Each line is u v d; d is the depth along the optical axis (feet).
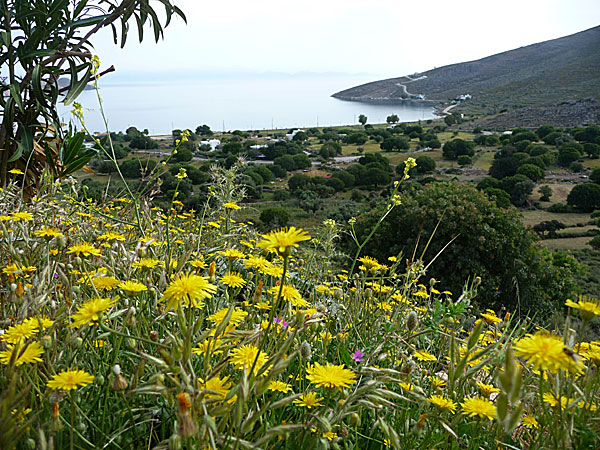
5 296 4.38
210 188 9.53
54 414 2.74
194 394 2.68
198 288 3.03
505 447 3.76
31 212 7.14
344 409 3.13
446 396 4.12
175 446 2.48
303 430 3.26
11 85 9.81
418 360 5.13
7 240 5.02
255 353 3.25
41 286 4.08
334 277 8.11
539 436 3.68
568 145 273.54
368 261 6.75
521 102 570.05
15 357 2.88
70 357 3.55
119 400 3.41
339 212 106.11
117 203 10.88
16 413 2.87
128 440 3.28
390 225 37.47
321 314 4.34
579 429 3.31
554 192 192.24
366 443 3.95
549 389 3.84
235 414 2.56
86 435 3.35
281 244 2.70
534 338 3.01
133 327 3.77
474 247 33.35
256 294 4.54
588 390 3.48
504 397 2.46
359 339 5.28
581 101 466.70
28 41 10.39
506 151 270.26
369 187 207.41
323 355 4.71
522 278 32.65
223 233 8.07
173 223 9.67
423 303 7.26
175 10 12.56
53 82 11.21
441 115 614.75
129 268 4.72
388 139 339.36
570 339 3.32
